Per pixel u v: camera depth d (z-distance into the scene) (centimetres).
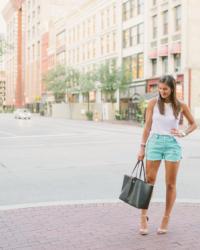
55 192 841
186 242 488
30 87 12250
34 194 822
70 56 7869
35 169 1186
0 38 3541
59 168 1203
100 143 2127
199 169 1136
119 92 5706
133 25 5350
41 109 10050
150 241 493
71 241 497
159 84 504
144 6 5012
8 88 15512
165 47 4553
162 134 514
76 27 7481
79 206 683
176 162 513
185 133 513
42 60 10469
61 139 2423
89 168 1197
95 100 6544
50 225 568
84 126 4175
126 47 5569
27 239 507
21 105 13600
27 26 12725
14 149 1827
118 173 1097
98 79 5350
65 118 7381
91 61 6756
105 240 499
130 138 2481
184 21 4194
